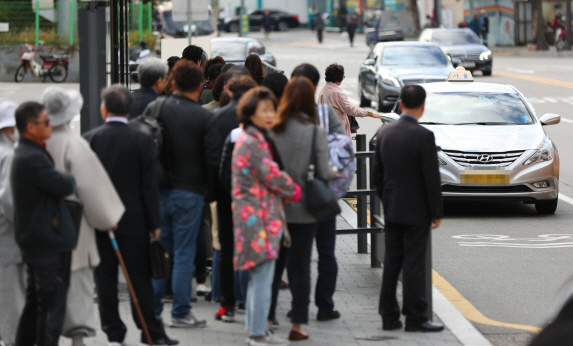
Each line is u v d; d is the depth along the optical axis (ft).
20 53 180.55
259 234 32.45
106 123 33.12
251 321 33.47
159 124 35.73
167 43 93.45
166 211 36.11
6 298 33.24
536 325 39.14
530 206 70.85
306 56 270.67
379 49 140.87
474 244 56.34
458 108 71.97
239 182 32.65
